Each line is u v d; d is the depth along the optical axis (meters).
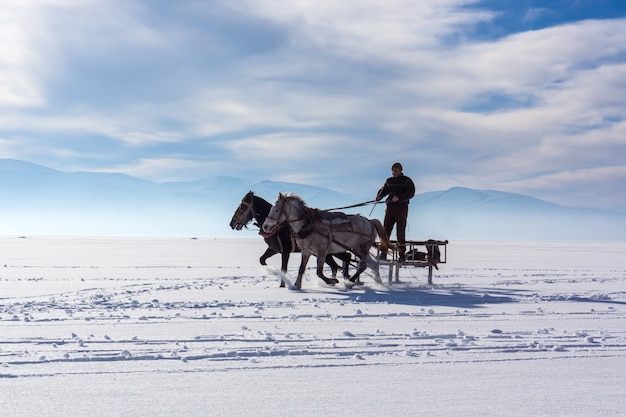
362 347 8.22
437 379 6.59
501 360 7.55
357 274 16.62
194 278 20.36
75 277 20.80
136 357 7.53
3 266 27.12
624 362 7.50
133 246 66.94
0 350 7.96
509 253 52.94
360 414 5.36
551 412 5.46
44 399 5.75
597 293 15.90
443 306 12.89
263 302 13.27
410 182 17.48
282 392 6.03
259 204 17.25
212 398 5.81
